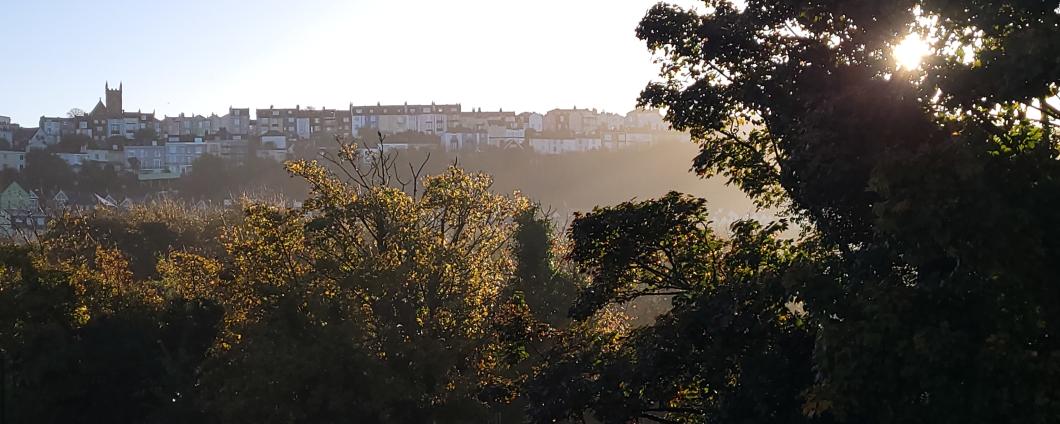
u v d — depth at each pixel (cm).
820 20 1677
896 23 1470
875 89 1430
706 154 1986
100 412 3606
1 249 3838
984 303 1196
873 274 1359
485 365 3262
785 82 1678
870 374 1210
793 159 1502
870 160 1375
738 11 1845
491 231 3772
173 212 7444
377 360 3069
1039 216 1159
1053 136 1310
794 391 1501
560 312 3503
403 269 3281
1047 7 1209
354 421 3025
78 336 3728
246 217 3644
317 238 3403
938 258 1273
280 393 2956
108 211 7406
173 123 18988
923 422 1207
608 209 1942
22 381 3622
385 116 17938
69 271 3884
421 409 3100
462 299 3428
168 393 3572
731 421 1554
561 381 1847
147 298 3953
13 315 3634
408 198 3584
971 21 1269
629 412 1808
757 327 1563
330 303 3180
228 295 3638
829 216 1577
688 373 1780
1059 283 1158
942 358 1147
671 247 1952
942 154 1178
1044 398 1119
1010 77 1190
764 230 1875
